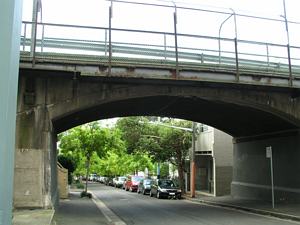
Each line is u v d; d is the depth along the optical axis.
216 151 38.84
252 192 30.20
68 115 18.78
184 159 42.69
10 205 4.76
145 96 19.42
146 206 27.64
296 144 24.81
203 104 23.00
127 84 19.17
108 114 25.30
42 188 16.88
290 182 25.42
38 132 17.41
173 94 19.84
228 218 19.38
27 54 17.27
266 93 21.61
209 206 27.50
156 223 17.56
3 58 4.55
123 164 78.00
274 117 23.33
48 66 17.14
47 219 13.16
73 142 34.19
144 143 42.19
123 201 32.97
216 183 38.34
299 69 21.97
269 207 23.27
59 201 27.67
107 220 17.89
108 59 18.00
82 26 17.70
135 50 18.64
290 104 22.00
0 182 4.39
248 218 19.31
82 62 17.53
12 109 4.77
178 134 40.72
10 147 4.70
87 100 18.45
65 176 32.06
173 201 33.34
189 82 19.55
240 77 19.89
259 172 29.42
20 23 5.18
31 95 17.62
